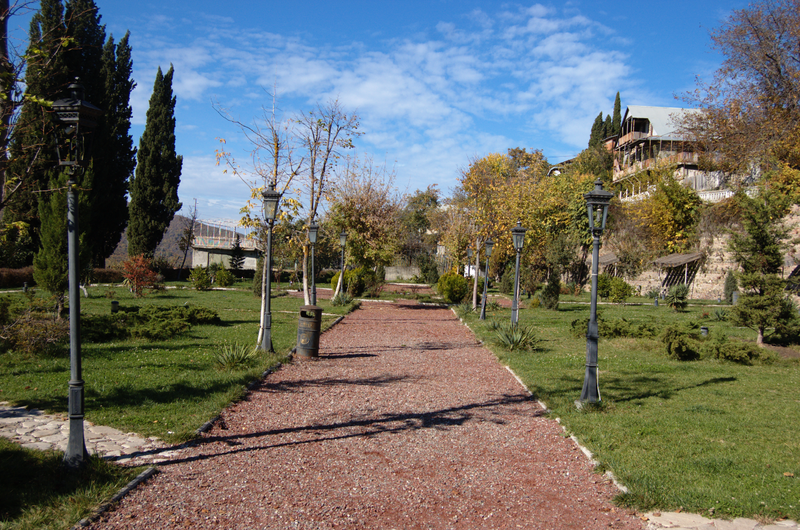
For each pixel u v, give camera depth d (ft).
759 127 90.17
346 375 31.17
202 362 31.24
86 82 91.40
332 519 13.12
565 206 135.13
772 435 19.63
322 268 154.40
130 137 116.57
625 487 15.07
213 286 120.37
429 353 40.60
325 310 72.28
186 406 21.88
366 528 12.75
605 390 27.58
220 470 15.83
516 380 30.86
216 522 12.64
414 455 17.99
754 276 42.98
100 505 12.91
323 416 22.29
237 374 28.14
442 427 21.25
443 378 31.17
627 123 166.50
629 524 13.23
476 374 32.60
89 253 49.83
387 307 85.87
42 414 20.01
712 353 38.32
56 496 13.01
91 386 24.09
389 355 39.19
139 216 126.41
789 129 84.12
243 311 66.80
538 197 107.65
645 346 43.04
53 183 45.85
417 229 204.85
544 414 23.31
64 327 34.71
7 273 90.07
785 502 13.96
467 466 17.08
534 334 43.96
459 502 14.42
